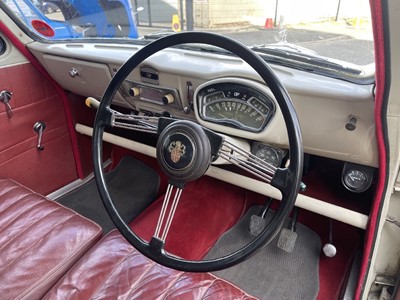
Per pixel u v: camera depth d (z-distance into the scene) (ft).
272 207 4.89
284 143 3.29
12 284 2.92
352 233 4.50
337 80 2.92
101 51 4.15
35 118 5.01
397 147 2.56
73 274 2.96
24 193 3.98
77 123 5.65
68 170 5.76
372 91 2.69
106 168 6.13
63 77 4.76
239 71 3.13
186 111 3.83
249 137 3.29
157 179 5.82
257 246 2.30
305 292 4.00
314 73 3.05
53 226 3.48
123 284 2.86
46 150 5.30
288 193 2.29
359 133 2.94
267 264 4.33
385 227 3.51
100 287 2.86
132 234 2.70
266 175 2.41
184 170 2.35
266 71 2.30
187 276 2.93
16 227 3.48
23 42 4.56
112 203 2.85
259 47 3.35
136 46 4.19
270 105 3.09
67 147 5.63
